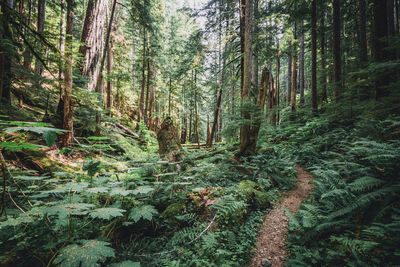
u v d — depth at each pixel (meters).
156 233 3.22
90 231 2.70
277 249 2.93
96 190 2.22
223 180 5.41
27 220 1.97
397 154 2.90
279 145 8.22
